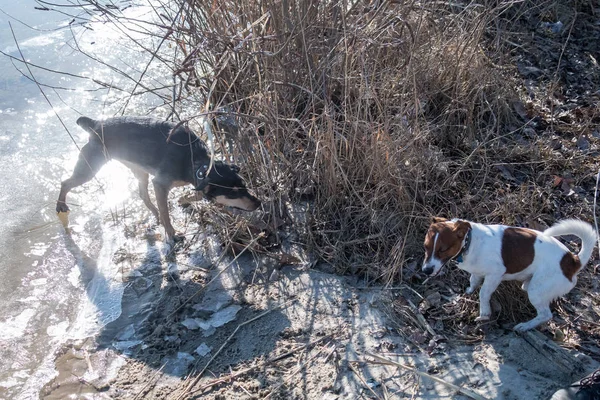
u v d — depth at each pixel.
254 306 2.42
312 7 2.72
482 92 3.03
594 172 2.84
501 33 3.37
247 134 2.71
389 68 2.89
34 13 4.50
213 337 2.32
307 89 2.59
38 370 2.26
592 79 3.43
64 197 2.84
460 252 2.14
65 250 2.74
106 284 2.57
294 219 2.73
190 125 3.22
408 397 2.07
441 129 2.92
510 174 2.84
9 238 2.79
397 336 2.26
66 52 4.06
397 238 2.52
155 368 2.24
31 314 2.47
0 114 3.50
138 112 3.45
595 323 2.25
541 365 2.10
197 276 2.57
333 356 2.21
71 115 3.52
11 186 3.05
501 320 2.28
